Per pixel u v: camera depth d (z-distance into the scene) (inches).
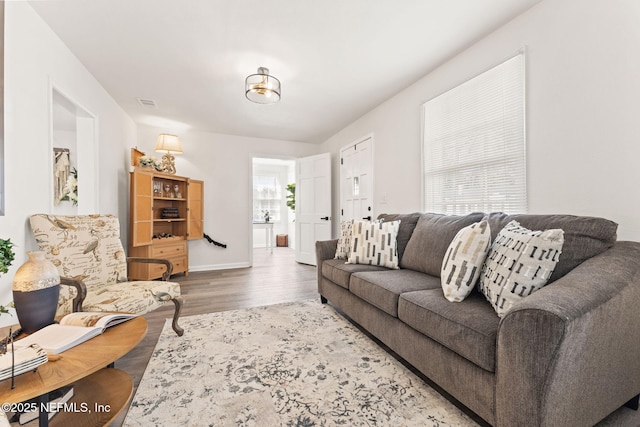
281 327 90.4
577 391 38.9
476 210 92.7
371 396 56.2
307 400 54.9
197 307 110.3
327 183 192.7
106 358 39.0
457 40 90.2
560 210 69.5
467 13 77.5
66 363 37.6
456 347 50.2
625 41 58.1
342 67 106.2
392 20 80.0
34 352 35.9
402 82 119.1
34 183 73.5
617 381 44.2
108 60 99.8
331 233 194.7
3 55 62.8
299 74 111.3
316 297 124.3
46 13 75.6
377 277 81.1
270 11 76.1
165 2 72.6
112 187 130.3
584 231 52.7
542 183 73.4
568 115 67.6
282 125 176.7
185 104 140.6
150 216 147.3
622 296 42.6
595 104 62.8
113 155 131.8
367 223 105.8
